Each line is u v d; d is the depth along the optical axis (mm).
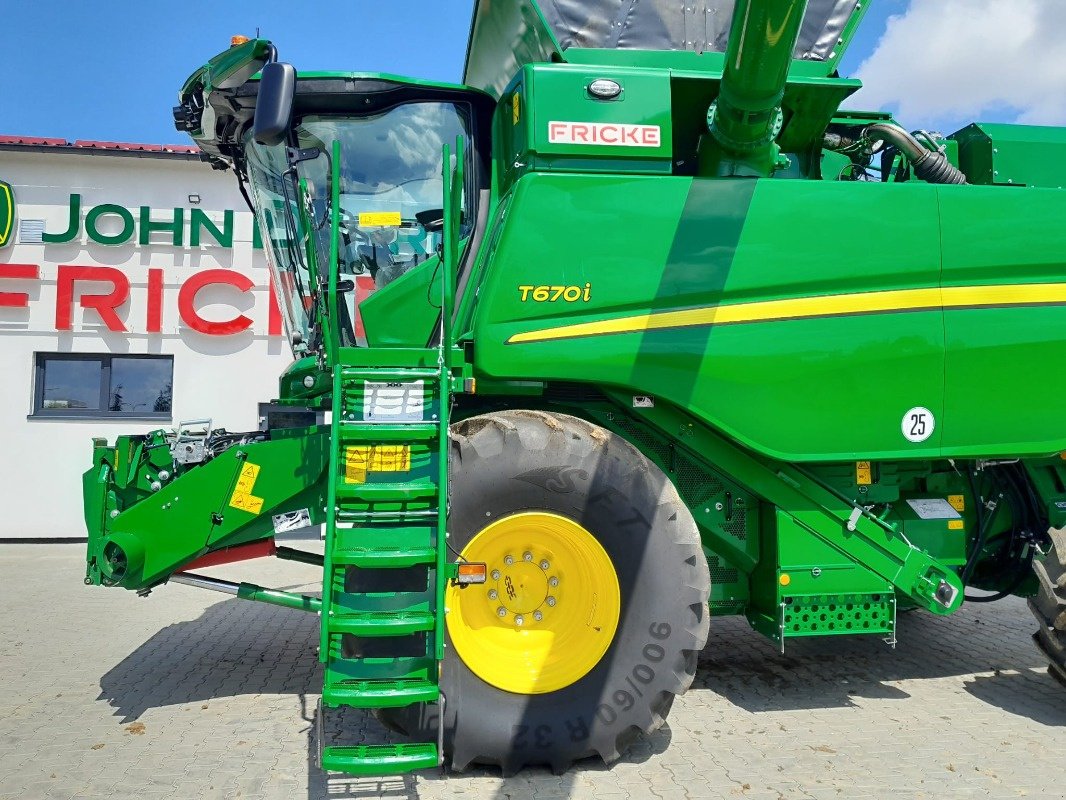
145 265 10289
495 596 3441
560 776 3270
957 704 4203
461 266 4047
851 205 3785
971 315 3865
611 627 3357
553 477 3373
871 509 4156
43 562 8805
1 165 10062
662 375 3613
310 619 6270
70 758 3465
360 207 4043
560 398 3969
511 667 3350
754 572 4137
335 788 3148
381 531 3027
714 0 4191
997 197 3922
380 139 4062
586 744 3264
